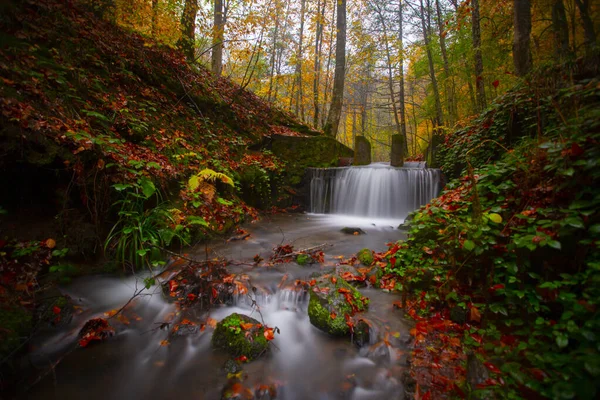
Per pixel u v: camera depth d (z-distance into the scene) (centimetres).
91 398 209
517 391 170
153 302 317
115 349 255
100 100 492
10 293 266
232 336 255
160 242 401
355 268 380
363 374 230
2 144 299
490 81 1002
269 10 905
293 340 271
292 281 354
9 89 340
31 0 489
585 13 476
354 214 827
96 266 352
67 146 349
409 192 765
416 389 203
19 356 230
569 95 304
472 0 903
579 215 220
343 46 1217
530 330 213
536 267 241
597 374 141
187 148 598
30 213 336
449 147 747
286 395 214
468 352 223
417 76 1670
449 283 288
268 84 1538
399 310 298
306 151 948
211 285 328
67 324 272
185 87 761
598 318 168
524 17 572
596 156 216
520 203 283
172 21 812
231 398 209
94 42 579
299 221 725
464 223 302
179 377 228
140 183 381
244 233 547
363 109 2403
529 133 467
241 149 809
